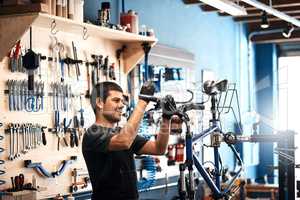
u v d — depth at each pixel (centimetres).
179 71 523
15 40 322
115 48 433
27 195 317
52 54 368
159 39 525
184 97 518
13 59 336
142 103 282
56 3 339
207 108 543
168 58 518
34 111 351
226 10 506
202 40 616
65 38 381
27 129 345
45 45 363
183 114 309
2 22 326
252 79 785
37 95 353
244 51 752
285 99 823
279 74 827
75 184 379
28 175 344
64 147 374
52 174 360
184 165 312
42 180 354
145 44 435
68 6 350
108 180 281
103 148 275
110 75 421
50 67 365
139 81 456
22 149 341
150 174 471
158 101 290
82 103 393
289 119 817
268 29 755
